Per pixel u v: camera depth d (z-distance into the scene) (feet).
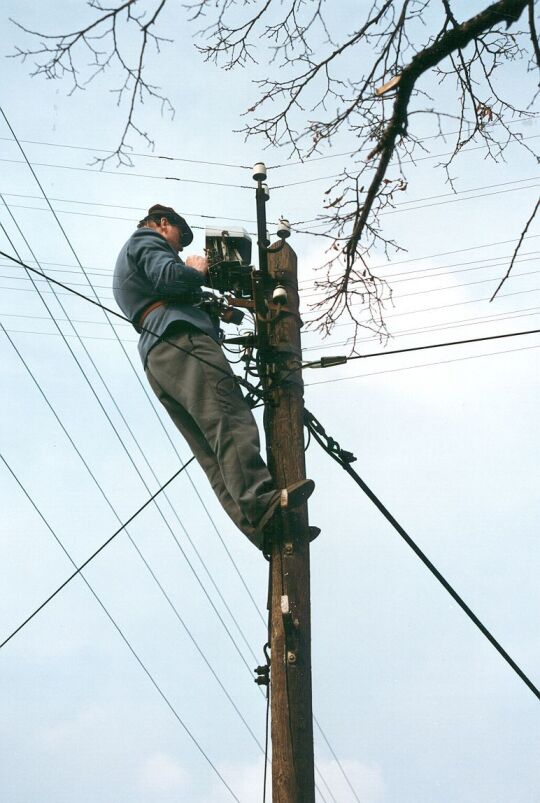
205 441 19.97
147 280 20.63
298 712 18.03
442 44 16.70
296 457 20.16
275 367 20.94
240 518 19.30
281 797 17.47
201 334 20.04
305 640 18.62
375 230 18.30
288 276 22.18
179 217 22.57
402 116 17.17
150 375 20.26
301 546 19.30
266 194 22.26
